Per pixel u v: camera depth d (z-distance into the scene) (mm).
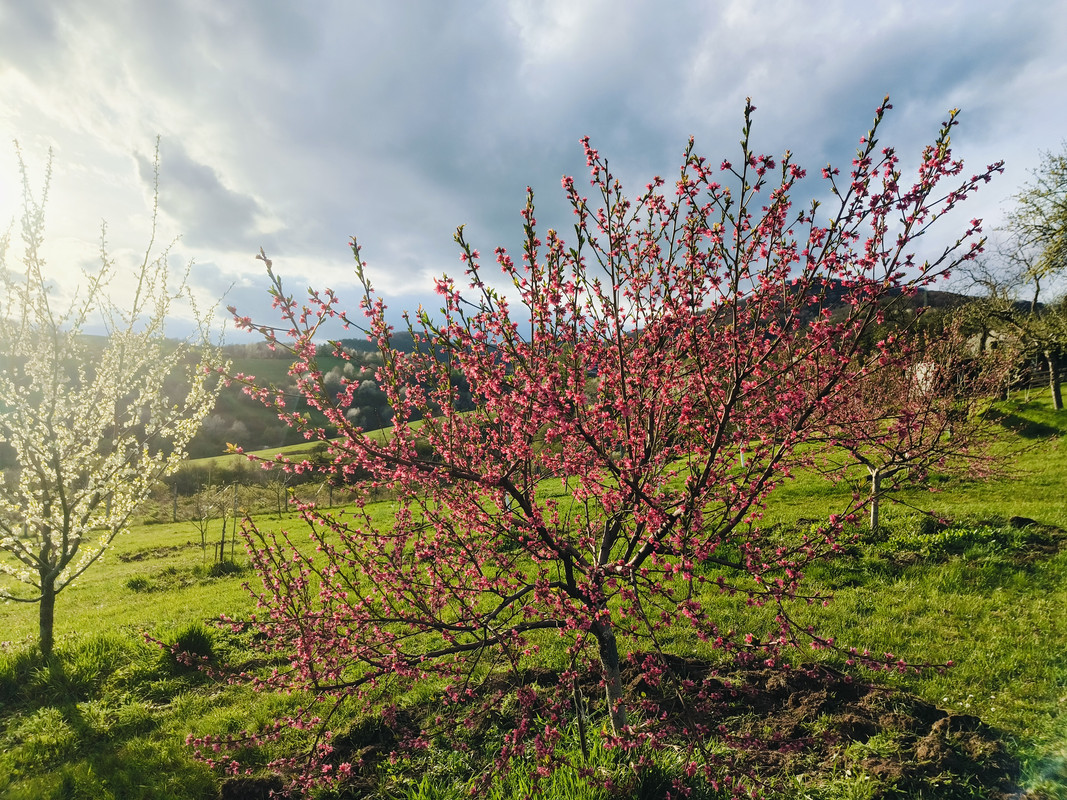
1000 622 7730
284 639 4453
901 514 12523
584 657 7035
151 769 6043
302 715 4539
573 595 4664
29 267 8531
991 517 11672
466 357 3953
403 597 4348
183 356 10922
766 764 5148
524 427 4109
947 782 4629
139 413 10508
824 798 4637
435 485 4699
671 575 4137
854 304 3910
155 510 34281
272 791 5066
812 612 8391
